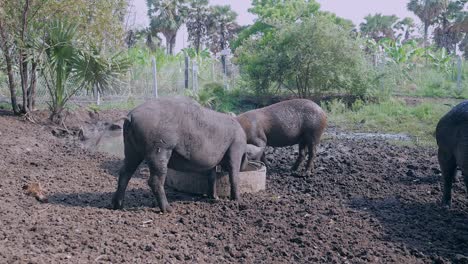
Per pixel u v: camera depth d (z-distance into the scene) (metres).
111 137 14.40
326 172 10.74
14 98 15.20
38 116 15.30
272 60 21.83
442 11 55.66
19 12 14.16
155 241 6.24
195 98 20.83
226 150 8.11
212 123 7.79
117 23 16.11
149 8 53.66
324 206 8.20
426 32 57.28
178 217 7.36
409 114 19.19
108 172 10.16
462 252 6.45
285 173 10.66
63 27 14.37
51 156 11.41
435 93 24.62
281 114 10.30
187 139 7.48
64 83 15.02
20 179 8.90
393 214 7.94
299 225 7.13
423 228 7.30
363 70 21.86
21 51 14.41
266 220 7.36
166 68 27.00
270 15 37.03
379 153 13.02
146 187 9.12
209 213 7.61
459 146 7.98
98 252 5.70
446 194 8.55
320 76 21.33
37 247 5.64
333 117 19.42
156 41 51.50
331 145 14.35
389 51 31.75
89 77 14.61
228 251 6.20
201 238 6.60
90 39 14.91
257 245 6.46
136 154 7.44
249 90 23.47
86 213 7.14
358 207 8.30
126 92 22.97
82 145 13.20
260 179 9.03
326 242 6.59
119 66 14.88
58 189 8.59
